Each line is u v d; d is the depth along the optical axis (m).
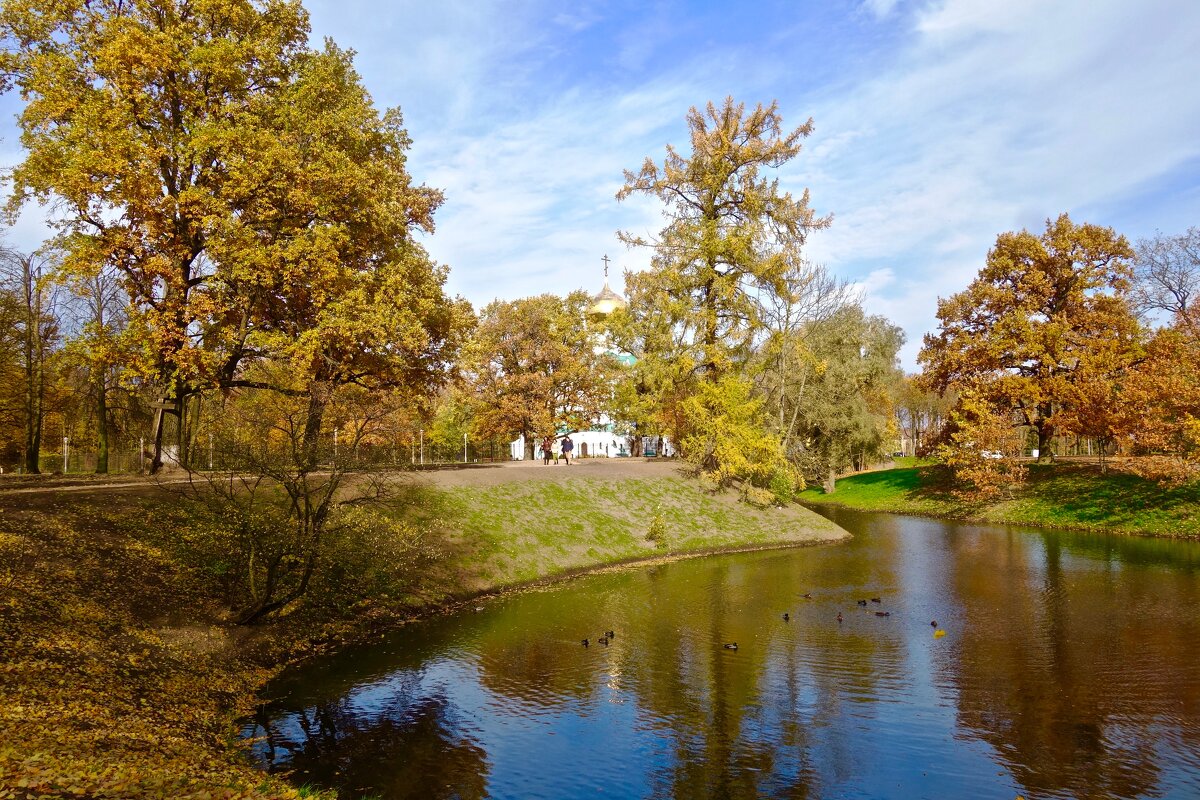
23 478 32.38
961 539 39.44
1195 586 25.67
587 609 24.23
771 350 45.75
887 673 17.31
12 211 24.64
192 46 26.42
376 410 22.92
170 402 30.11
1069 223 49.00
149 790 8.50
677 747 13.35
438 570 26.91
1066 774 12.05
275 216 26.81
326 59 29.80
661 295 45.34
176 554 19.98
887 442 61.84
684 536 37.91
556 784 11.86
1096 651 18.53
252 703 15.41
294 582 21.16
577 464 47.03
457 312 34.59
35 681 12.05
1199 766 12.21
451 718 14.73
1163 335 43.06
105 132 23.34
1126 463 42.47
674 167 45.69
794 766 12.52
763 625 21.88
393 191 30.75
